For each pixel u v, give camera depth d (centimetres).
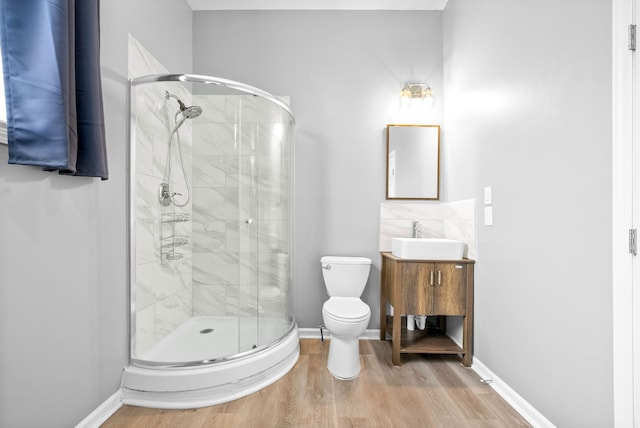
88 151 128
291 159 239
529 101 157
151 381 165
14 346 109
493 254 188
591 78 122
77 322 138
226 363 175
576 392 128
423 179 269
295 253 269
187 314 211
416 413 157
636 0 107
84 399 142
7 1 103
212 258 212
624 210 109
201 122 209
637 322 106
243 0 262
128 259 177
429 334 243
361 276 242
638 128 106
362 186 270
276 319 216
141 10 194
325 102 270
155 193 199
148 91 190
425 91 263
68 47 114
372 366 209
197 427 147
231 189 212
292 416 155
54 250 126
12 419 108
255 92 213
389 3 265
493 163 189
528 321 157
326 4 266
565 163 134
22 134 104
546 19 146
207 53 271
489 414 157
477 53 210
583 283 125
